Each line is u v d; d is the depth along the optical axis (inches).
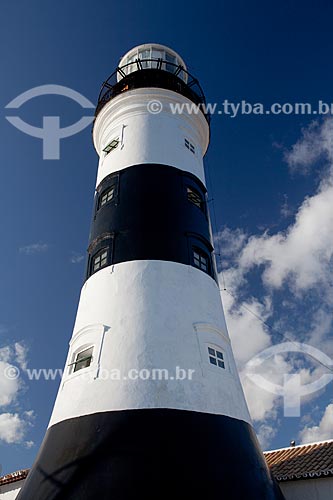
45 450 545.0
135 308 627.5
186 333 619.5
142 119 860.6
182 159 833.5
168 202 748.6
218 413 563.5
